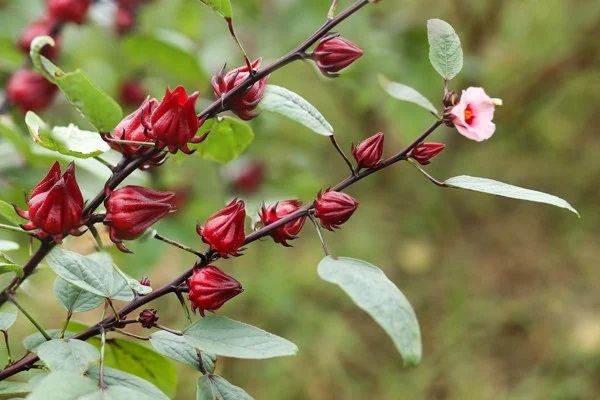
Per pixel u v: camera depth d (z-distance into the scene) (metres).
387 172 4.89
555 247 4.77
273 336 1.67
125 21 2.35
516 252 4.71
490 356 4.12
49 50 2.27
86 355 1.65
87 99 1.64
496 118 4.65
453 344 4.18
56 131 1.71
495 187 1.70
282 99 1.72
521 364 4.07
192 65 2.40
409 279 4.59
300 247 4.57
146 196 1.69
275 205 1.75
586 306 4.35
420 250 4.67
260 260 4.27
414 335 1.59
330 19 1.72
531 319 4.30
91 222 1.69
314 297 4.33
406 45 3.30
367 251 4.60
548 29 4.62
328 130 1.71
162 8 3.00
